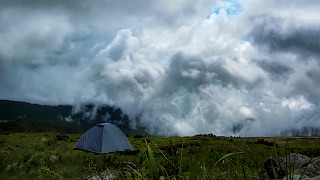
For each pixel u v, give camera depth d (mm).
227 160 2381
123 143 21344
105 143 20422
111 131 21297
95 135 21000
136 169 2541
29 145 38438
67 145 40281
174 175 2252
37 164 18859
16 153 28016
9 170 18688
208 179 2195
